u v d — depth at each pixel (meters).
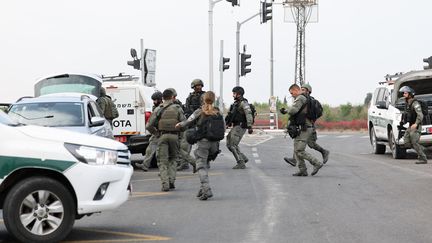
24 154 11.40
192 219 13.92
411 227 12.79
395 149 28.22
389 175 21.69
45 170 11.59
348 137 50.00
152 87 28.17
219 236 12.13
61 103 19.16
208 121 16.47
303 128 21.48
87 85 28.48
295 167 24.98
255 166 25.50
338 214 14.27
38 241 11.41
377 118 30.75
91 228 13.14
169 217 14.20
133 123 26.06
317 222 13.38
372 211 14.64
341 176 21.52
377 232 12.34
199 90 24.12
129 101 26.11
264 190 18.23
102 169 11.62
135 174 23.58
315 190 18.11
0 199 11.81
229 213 14.56
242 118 24.19
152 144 24.48
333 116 81.56
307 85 21.69
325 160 24.33
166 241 11.80
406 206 15.32
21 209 11.34
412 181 20.02
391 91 29.28
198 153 16.62
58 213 11.52
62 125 18.47
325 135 54.62
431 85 29.53
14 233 11.34
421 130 26.38
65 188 11.52
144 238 12.09
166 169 18.47
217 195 17.42
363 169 23.77
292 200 16.31
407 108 26.06
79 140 11.70
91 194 11.56
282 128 70.31
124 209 15.34
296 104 21.34
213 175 22.28
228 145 24.39
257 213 14.49
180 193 17.98
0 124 11.62
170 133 18.36
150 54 39.97
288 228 12.78
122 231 12.77
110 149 11.82
